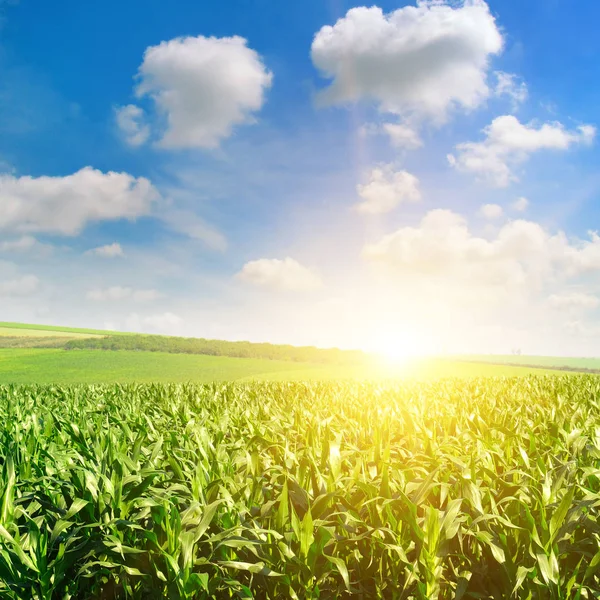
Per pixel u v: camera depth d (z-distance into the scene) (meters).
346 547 3.36
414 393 11.57
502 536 3.09
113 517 3.40
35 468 4.67
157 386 13.91
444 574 3.31
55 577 3.08
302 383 14.69
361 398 10.97
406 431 6.50
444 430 6.66
